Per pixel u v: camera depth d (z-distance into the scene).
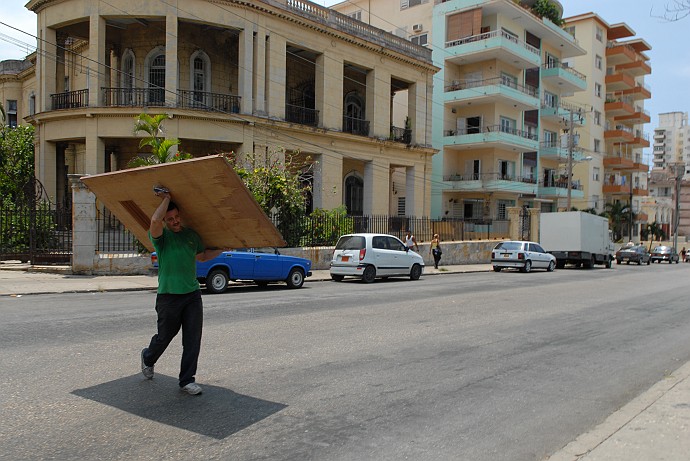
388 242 19.44
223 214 5.44
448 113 40.84
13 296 12.55
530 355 7.79
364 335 8.68
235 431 4.59
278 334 8.48
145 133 22.30
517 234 34.59
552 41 45.50
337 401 5.47
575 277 23.61
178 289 5.40
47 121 23.77
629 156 62.38
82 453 4.07
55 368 6.18
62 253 17.31
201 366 6.50
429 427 4.88
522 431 4.87
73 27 24.36
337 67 27.91
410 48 32.22
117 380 5.82
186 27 24.67
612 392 6.14
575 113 46.59
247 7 23.69
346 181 31.50
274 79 24.94
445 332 9.23
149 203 5.68
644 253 41.28
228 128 23.38
